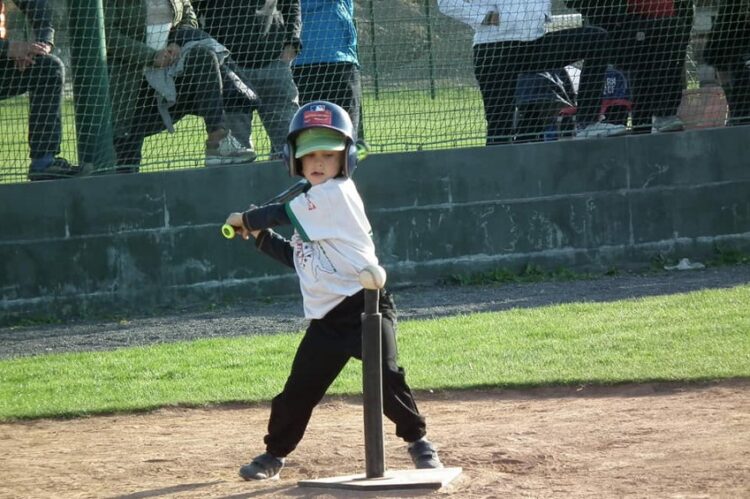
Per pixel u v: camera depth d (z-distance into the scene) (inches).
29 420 815.1
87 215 1285.7
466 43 1403.8
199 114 1306.6
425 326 1068.5
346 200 559.2
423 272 1343.5
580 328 1010.1
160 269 1301.7
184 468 644.1
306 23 1306.6
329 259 562.6
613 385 805.9
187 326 1182.3
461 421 732.0
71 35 1293.1
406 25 1403.8
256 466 596.1
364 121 1393.9
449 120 1403.8
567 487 540.1
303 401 585.0
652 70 1360.7
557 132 1371.8
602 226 1368.1
